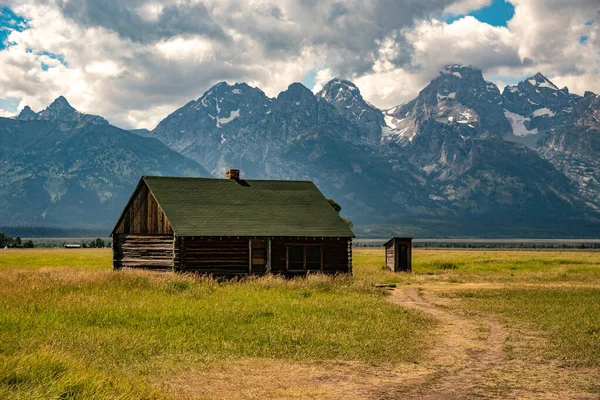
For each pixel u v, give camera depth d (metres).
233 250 45.91
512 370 17.03
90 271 43.66
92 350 17.62
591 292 38.53
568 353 19.17
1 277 36.31
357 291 38.22
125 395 12.84
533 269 67.31
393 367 17.31
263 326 22.83
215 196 50.22
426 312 29.34
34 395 12.31
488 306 31.38
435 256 101.38
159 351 18.44
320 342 20.25
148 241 47.94
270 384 15.20
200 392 14.29
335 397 14.16
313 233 47.69
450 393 14.58
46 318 22.56
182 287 34.25
